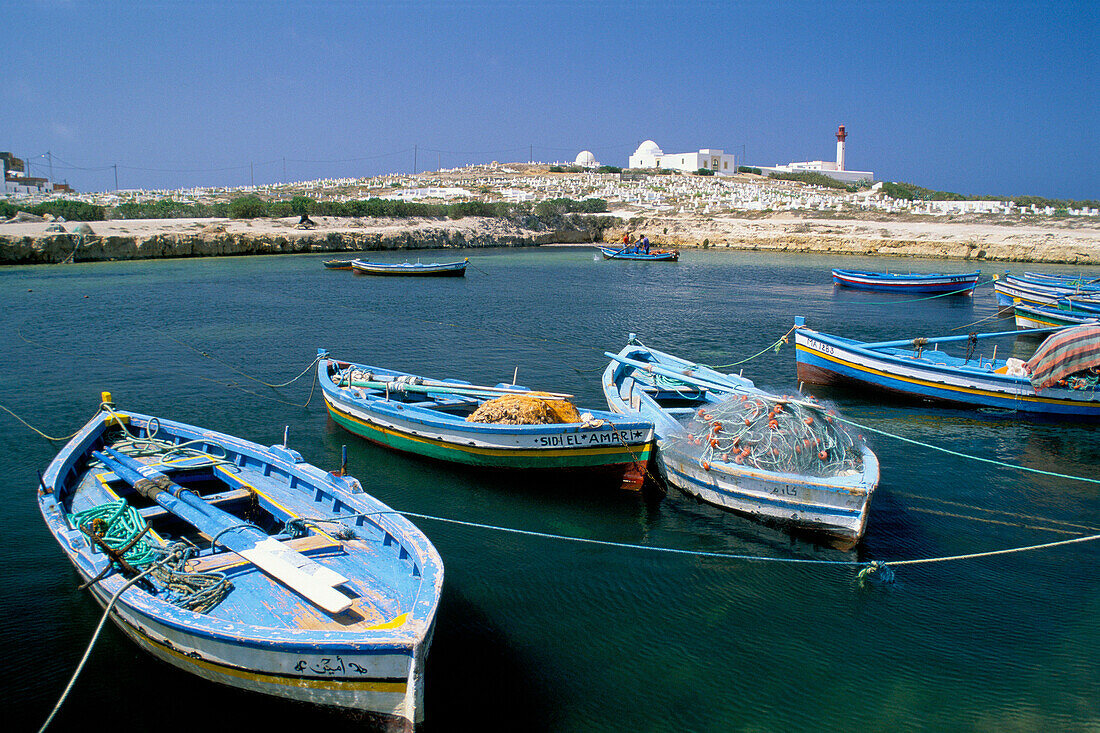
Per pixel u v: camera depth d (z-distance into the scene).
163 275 50.53
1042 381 18.56
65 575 10.70
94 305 36.44
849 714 8.23
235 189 148.12
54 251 56.94
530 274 57.56
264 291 43.44
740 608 10.30
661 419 14.74
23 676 8.47
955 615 10.19
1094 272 59.12
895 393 20.56
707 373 17.64
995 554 11.93
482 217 97.88
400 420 15.06
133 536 9.02
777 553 11.90
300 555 8.58
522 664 8.95
